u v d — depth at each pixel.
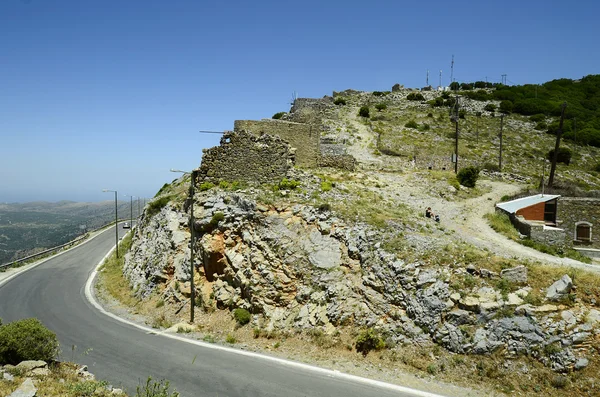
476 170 41.34
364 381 15.69
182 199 31.80
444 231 25.28
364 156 51.59
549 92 105.50
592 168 60.12
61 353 18.75
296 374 16.38
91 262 44.50
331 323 19.53
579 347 15.09
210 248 24.56
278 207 25.16
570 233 30.16
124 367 17.16
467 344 16.38
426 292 18.44
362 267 21.12
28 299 30.06
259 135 34.62
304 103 87.19
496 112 91.69
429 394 14.64
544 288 17.47
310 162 36.62
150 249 31.50
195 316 23.47
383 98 105.31
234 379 15.94
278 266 22.38
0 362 14.50
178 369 16.94
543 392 14.45
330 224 23.89
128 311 26.70
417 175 41.03
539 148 68.06
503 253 22.38
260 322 21.03
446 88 119.12
